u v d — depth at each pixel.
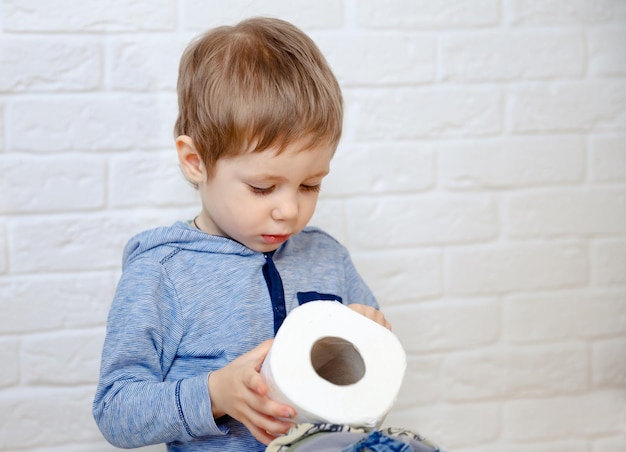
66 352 1.25
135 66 1.22
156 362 0.92
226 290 0.94
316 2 1.26
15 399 1.25
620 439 1.45
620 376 1.45
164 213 1.26
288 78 0.88
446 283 1.37
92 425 1.28
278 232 0.90
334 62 1.28
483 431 1.42
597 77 1.38
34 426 1.26
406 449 0.64
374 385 0.72
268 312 0.95
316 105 0.87
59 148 1.22
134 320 0.91
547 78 1.36
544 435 1.44
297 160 0.87
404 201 1.33
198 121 0.91
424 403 1.39
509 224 1.38
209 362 0.93
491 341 1.40
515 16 1.34
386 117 1.31
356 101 1.29
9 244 1.22
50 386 1.26
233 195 0.90
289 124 0.86
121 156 1.23
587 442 1.45
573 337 1.43
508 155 1.37
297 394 0.69
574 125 1.38
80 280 1.25
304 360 0.71
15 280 1.23
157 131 1.24
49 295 1.24
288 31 0.95
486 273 1.38
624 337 1.44
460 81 1.33
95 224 1.24
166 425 0.85
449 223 1.36
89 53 1.21
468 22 1.32
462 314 1.38
